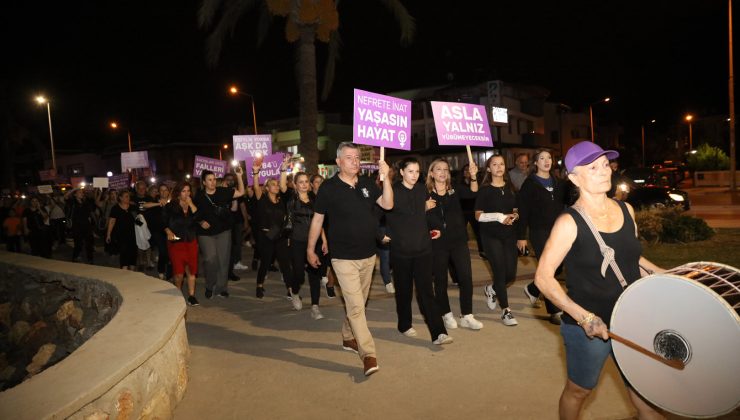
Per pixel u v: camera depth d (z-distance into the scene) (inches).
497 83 1784.0
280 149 2315.5
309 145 729.0
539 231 253.0
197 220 340.5
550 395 177.6
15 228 687.7
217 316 306.7
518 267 397.7
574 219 119.9
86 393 129.1
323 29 713.0
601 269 118.9
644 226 489.1
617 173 291.3
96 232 677.9
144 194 505.4
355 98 247.8
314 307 290.7
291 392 190.2
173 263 333.7
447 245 251.6
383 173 209.2
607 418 159.3
